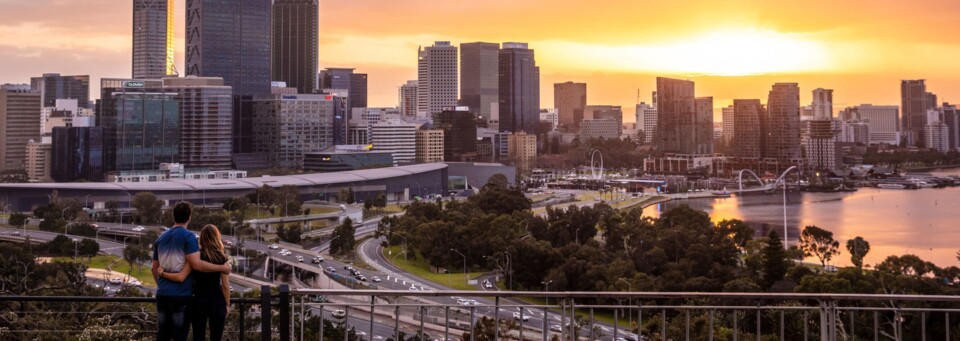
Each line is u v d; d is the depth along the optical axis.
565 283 166.50
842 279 136.38
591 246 198.25
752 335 67.06
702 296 25.56
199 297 24.78
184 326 24.59
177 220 25.28
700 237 198.50
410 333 68.81
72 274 138.25
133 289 93.06
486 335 52.09
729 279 165.50
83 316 42.44
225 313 25.00
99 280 168.12
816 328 59.75
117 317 37.62
